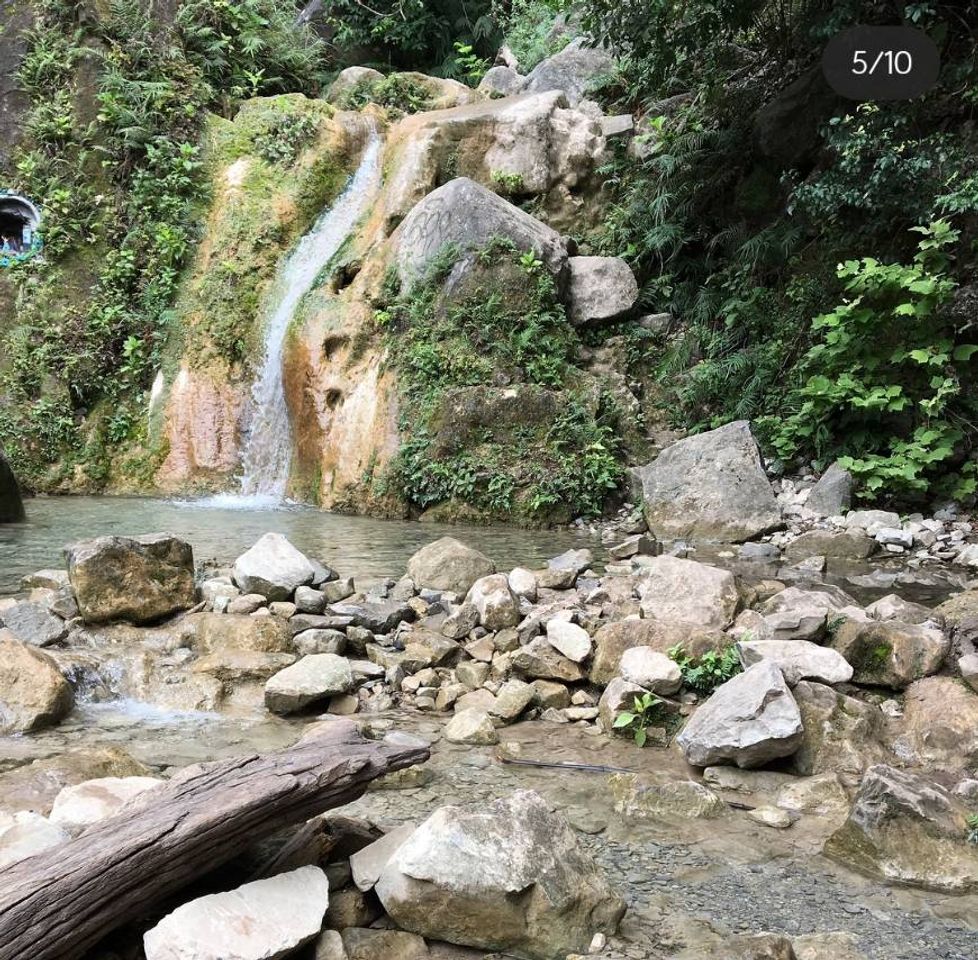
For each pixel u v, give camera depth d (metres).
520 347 10.12
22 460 11.30
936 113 8.89
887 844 2.93
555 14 17.45
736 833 3.18
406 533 8.45
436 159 12.45
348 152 13.33
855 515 7.93
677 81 12.24
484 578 5.32
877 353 8.53
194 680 4.44
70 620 4.86
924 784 3.10
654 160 11.99
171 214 12.63
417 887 2.46
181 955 2.12
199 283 12.26
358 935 2.45
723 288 11.17
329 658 4.46
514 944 2.45
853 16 8.67
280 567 5.38
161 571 5.13
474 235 10.52
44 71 13.15
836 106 10.16
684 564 5.08
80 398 11.78
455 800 3.36
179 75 13.77
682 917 2.63
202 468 11.50
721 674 4.29
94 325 12.05
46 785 3.22
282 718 4.22
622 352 11.11
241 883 2.56
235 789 2.51
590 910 2.52
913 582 6.36
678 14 10.35
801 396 9.16
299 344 11.03
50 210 12.50
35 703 4.00
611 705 4.17
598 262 11.36
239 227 12.48
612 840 3.11
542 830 2.61
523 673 4.60
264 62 15.47
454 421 9.66
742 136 11.41
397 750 2.83
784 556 7.38
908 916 2.67
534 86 14.80
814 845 3.11
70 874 2.17
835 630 4.54
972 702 3.86
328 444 10.55
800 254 10.22
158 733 3.98
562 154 12.75
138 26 13.70
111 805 2.85
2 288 12.12
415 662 4.70
